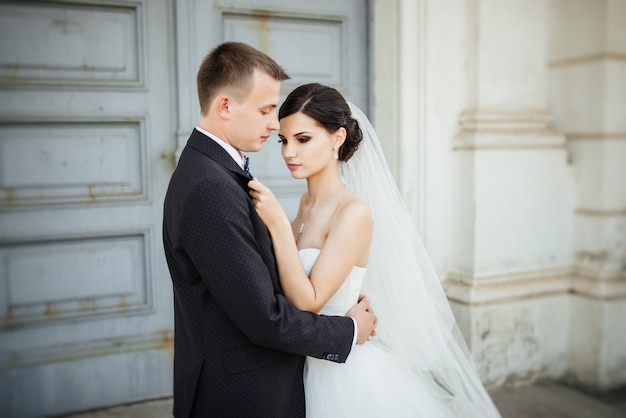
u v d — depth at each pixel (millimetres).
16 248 2633
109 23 2699
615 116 3234
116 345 2824
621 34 3201
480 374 3141
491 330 3141
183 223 1492
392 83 3049
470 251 3135
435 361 2031
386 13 3047
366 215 1753
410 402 1791
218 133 1589
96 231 2738
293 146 1760
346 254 1711
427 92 3061
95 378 2783
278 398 1617
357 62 3166
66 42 2637
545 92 3352
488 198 3125
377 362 1814
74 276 2734
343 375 1758
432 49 3053
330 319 1646
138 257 2844
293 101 1752
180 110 2811
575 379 3342
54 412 2727
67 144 2678
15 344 2652
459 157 3152
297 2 2998
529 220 3254
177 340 1713
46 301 2695
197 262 1491
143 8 2723
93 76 2695
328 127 1759
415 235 2076
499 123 3164
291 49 3025
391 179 2025
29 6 2570
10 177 2602
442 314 2104
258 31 2949
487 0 3090
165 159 2836
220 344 1572
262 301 1481
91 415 2742
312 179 1864
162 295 2887
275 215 1586
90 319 2766
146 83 2768
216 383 1569
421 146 3074
